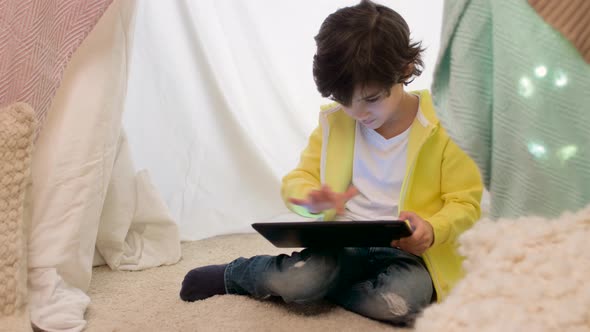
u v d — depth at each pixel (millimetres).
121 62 1271
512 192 830
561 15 763
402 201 1166
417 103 1232
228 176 1839
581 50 754
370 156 1257
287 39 1856
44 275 1147
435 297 1151
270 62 1847
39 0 1171
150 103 1764
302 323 1093
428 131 1165
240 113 1854
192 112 1798
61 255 1167
